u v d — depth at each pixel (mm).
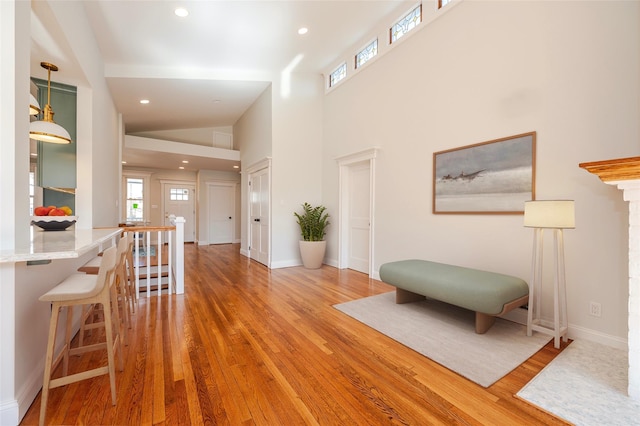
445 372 1986
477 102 3176
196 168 8992
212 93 5816
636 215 1685
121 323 2807
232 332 2621
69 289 1623
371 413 1593
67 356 1870
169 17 3652
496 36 3000
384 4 3828
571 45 2479
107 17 3529
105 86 4574
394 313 3090
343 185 5402
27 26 1685
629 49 2189
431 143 3697
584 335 2426
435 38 3631
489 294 2354
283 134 5664
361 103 4879
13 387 1468
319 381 1884
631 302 1694
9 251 1410
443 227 3557
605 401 1664
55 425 1476
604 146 2309
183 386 1816
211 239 9172
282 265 5637
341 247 5426
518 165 2818
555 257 2311
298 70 5637
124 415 1555
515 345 2350
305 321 2883
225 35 4164
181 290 3803
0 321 1447
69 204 3523
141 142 6422
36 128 2488
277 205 5609
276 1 3523
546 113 2633
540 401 1672
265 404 1659
